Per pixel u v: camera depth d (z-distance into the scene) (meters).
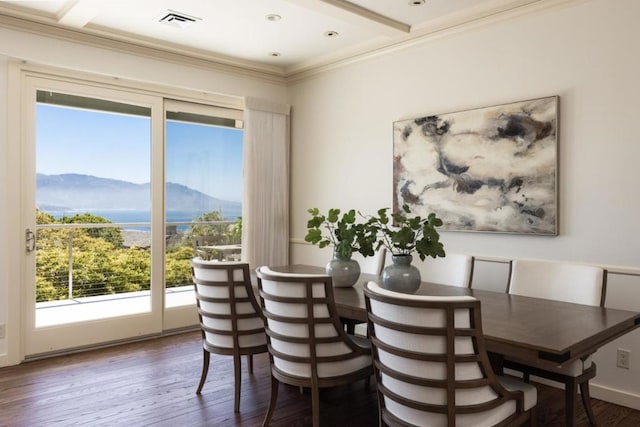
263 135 4.96
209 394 3.04
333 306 2.30
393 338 1.80
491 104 3.50
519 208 3.31
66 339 3.89
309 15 3.63
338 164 4.69
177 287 4.60
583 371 2.39
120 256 4.24
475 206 3.55
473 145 3.55
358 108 4.49
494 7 3.38
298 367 2.38
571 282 2.61
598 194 2.99
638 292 2.82
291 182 5.23
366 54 4.34
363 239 2.93
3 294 3.56
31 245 3.73
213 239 4.84
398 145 4.06
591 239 3.02
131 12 3.56
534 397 1.98
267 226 4.98
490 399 1.79
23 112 3.68
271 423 2.64
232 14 3.60
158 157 4.40
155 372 3.45
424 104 3.94
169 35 4.05
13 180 3.60
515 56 3.37
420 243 2.63
